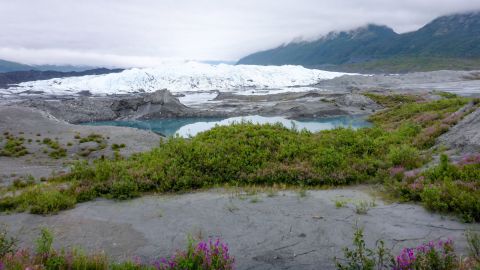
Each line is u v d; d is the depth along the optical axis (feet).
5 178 84.79
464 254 25.20
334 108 261.03
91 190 46.32
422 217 33.65
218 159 53.36
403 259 22.35
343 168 50.70
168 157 56.80
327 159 52.54
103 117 302.25
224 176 50.65
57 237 32.89
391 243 28.63
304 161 53.06
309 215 35.73
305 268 25.75
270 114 277.64
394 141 67.15
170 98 319.47
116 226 35.24
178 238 31.91
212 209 38.91
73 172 60.54
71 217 38.04
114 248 30.32
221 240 30.99
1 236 29.04
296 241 30.14
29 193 45.65
